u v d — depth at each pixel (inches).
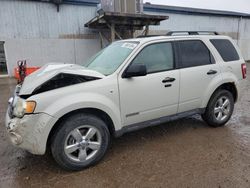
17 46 498.6
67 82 116.9
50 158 134.6
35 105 106.2
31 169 123.2
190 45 156.6
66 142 114.9
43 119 107.3
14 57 500.1
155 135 163.2
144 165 123.6
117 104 126.8
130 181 109.9
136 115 135.3
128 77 128.8
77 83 118.1
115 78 126.3
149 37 148.6
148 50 139.6
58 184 109.5
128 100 130.2
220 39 173.8
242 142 148.4
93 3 549.6
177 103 150.2
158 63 142.3
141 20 490.3
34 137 108.0
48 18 515.2
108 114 124.2
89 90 117.9
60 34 533.0
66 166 116.7
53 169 122.7
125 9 475.5
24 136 108.0
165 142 151.3
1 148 147.3
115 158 132.1
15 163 129.6
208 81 161.0
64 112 110.7
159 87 139.6
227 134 162.1
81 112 120.4
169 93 144.4
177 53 149.6
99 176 114.9
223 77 166.6
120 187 105.6
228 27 783.7
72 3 529.0
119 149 143.0
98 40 574.6
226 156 130.2
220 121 173.9
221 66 166.7
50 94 109.9
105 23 484.1
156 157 131.7
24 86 117.7
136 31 601.3
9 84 411.5
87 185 107.9
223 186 103.7
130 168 121.2
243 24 815.1
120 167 122.4
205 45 163.3
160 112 144.6
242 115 205.3
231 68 171.9
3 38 484.7
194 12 694.5
